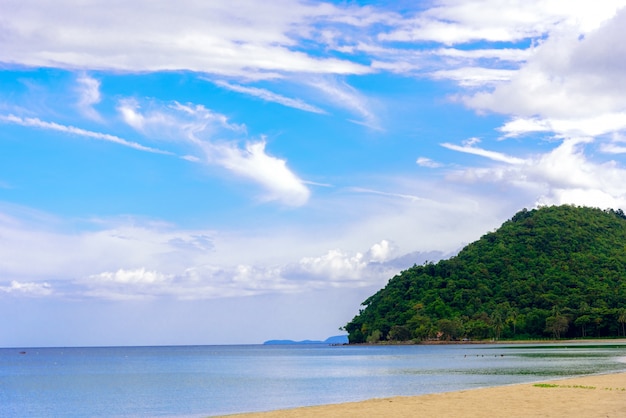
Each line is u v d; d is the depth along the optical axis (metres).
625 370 73.44
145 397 59.91
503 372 78.19
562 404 33.31
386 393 55.09
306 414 32.84
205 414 43.50
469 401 36.59
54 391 70.69
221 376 96.06
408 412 32.34
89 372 118.62
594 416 28.12
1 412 48.94
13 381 90.94
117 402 55.38
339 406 36.47
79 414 46.28
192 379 89.75
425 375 80.62
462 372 83.25
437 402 36.69
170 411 46.31
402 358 155.12
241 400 53.31
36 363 176.38
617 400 34.56
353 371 99.62
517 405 33.69
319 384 70.56
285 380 81.12
